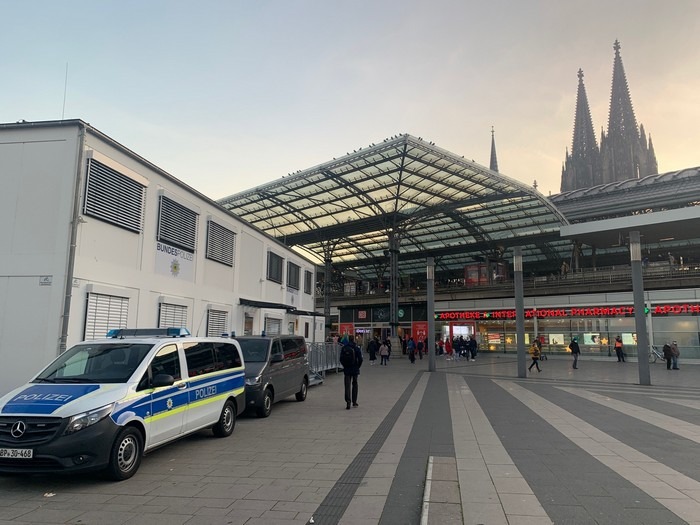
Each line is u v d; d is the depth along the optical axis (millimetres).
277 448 7824
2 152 11016
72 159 10797
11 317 10375
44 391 6168
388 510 4965
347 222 42750
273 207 39250
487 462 6742
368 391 15766
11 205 10812
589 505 4961
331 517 4785
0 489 5727
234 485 5848
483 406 12281
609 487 5566
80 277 10828
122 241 12352
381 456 7207
